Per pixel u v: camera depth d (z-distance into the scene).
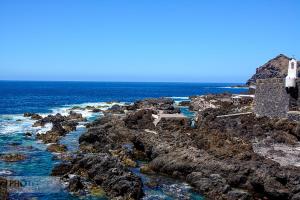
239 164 35.03
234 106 83.00
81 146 50.12
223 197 31.06
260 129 50.81
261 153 40.56
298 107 52.41
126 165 41.66
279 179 31.64
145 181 36.34
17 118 82.12
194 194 32.91
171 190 33.84
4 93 186.50
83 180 35.22
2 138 57.44
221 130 53.50
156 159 40.03
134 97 173.25
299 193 30.16
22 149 49.34
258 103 63.69
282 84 54.31
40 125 70.69
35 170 39.06
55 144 51.09
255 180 32.44
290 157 38.81
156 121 62.28
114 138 54.44
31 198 31.02
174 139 46.62
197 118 70.75
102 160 36.19
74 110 100.31
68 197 31.41
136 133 52.97
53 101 137.75
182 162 37.50
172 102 112.38
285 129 49.25
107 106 111.69
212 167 35.59
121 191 31.50
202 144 43.12
